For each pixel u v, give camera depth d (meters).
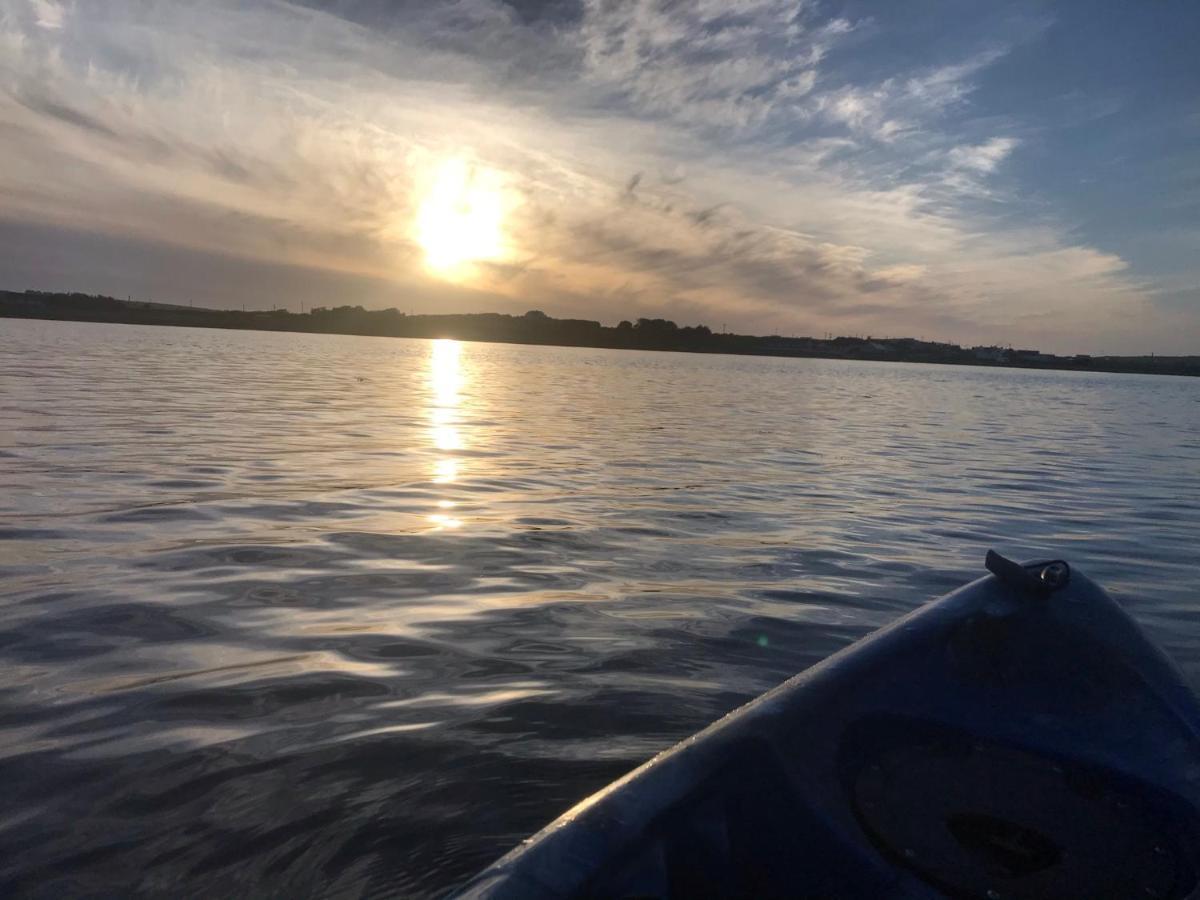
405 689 4.61
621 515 9.60
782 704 2.94
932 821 2.59
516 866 2.13
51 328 91.69
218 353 52.41
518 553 7.68
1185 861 2.49
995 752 2.93
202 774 3.65
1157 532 9.77
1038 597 3.55
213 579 6.52
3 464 11.02
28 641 5.15
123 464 11.40
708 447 16.86
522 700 4.50
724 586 6.89
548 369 57.84
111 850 3.11
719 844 2.35
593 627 5.75
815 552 8.19
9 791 3.49
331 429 16.72
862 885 2.34
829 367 112.12
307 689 4.57
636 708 4.43
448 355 80.56
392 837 3.22
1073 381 95.62
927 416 29.62
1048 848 2.50
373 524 8.59
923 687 3.19
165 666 4.84
